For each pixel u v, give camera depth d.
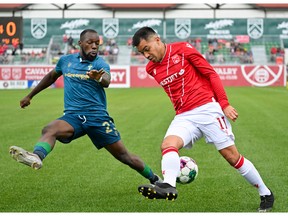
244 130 13.80
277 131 13.55
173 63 6.03
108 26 47.72
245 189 7.38
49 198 6.94
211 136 6.05
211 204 6.61
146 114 18.23
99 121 6.61
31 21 47.81
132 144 11.53
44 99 26.50
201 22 47.62
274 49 44.84
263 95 28.42
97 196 7.04
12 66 40.06
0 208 6.42
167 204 6.62
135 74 40.56
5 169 8.90
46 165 9.23
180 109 6.16
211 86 6.18
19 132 13.61
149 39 5.94
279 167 8.94
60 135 6.41
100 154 10.30
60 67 6.84
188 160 6.42
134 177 8.22
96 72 6.11
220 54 45.00
